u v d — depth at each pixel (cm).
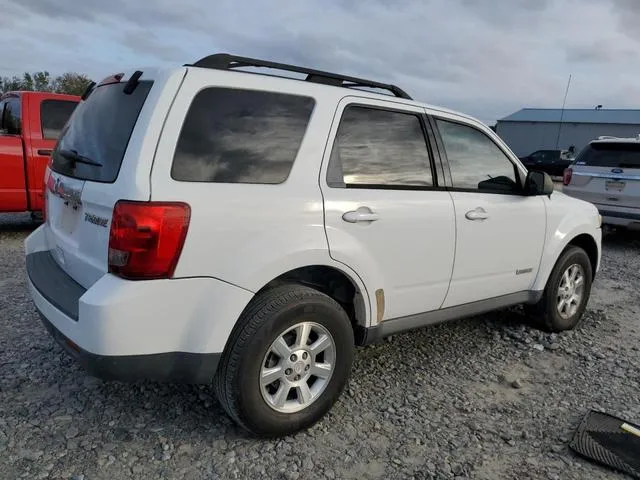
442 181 365
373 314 327
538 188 416
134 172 247
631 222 894
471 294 394
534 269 442
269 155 283
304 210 288
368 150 326
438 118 370
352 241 308
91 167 279
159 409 320
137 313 246
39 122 717
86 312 245
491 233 393
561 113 5228
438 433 312
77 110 343
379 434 308
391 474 273
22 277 556
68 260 299
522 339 462
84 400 325
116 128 274
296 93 298
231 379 271
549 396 365
